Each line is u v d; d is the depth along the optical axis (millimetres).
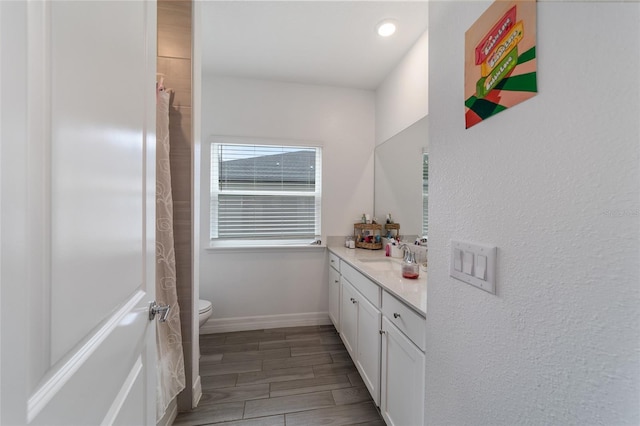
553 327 431
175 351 1340
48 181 384
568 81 404
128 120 635
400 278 1432
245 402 1523
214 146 2461
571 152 401
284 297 2568
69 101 425
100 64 510
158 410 1171
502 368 534
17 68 334
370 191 2703
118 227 589
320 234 2656
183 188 1449
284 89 2533
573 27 395
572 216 401
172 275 1338
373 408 1482
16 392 328
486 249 573
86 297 473
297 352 2078
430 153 798
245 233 2529
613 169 348
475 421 610
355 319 1770
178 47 1429
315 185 2668
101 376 523
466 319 642
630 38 328
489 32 565
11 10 326
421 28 1782
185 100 1439
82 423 460
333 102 2623
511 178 512
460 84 667
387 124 2422
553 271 431
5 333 315
